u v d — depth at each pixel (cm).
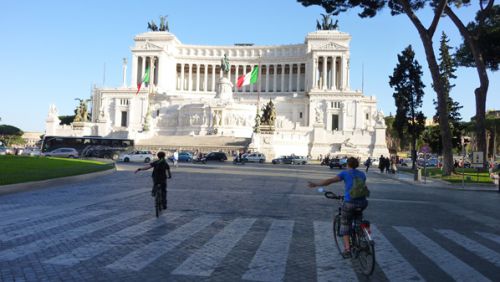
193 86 15400
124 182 2942
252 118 10769
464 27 4397
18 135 16950
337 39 13700
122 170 4278
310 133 9856
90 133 10531
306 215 1694
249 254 1052
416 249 1164
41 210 1636
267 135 8575
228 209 1786
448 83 7869
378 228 1465
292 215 1683
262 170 4984
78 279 820
